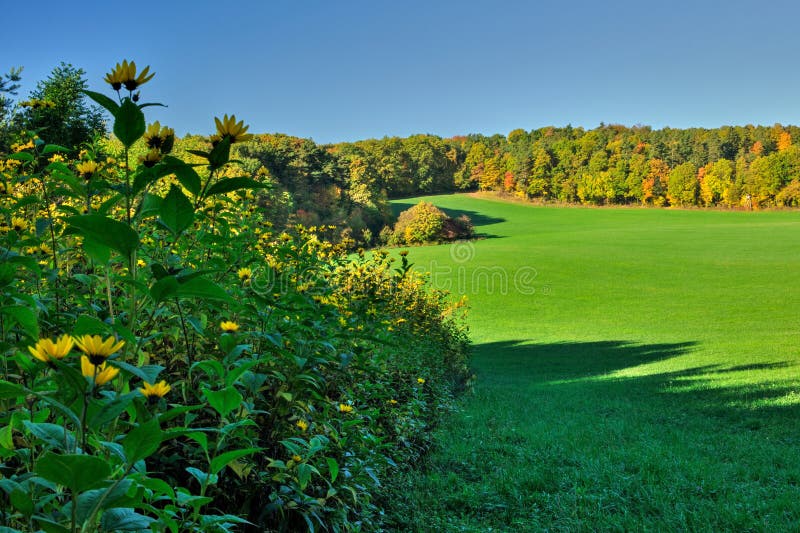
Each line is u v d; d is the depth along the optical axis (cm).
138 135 148
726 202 9038
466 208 10038
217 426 225
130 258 139
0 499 129
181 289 137
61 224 235
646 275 4162
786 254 4694
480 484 525
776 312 2875
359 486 307
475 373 1517
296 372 265
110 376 97
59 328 190
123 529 96
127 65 145
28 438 145
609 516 459
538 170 10788
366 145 11725
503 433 744
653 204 9825
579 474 564
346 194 6862
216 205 271
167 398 224
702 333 2480
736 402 1013
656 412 963
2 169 229
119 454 104
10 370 166
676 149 9881
